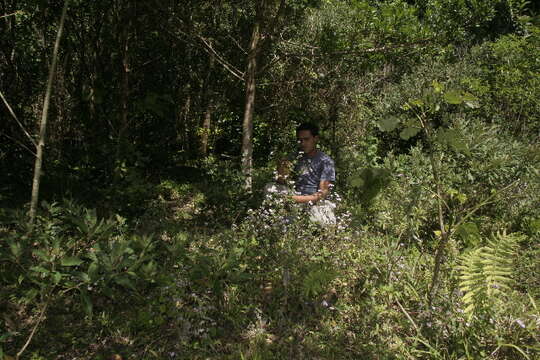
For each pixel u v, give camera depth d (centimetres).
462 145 260
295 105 757
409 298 321
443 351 269
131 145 474
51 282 257
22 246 280
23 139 526
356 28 497
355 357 269
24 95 534
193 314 279
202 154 732
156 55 627
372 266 328
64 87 549
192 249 368
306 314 296
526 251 384
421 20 497
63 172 479
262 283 330
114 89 558
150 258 304
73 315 287
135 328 279
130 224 412
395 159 636
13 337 261
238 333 280
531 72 677
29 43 534
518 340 263
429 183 464
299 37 648
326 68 693
